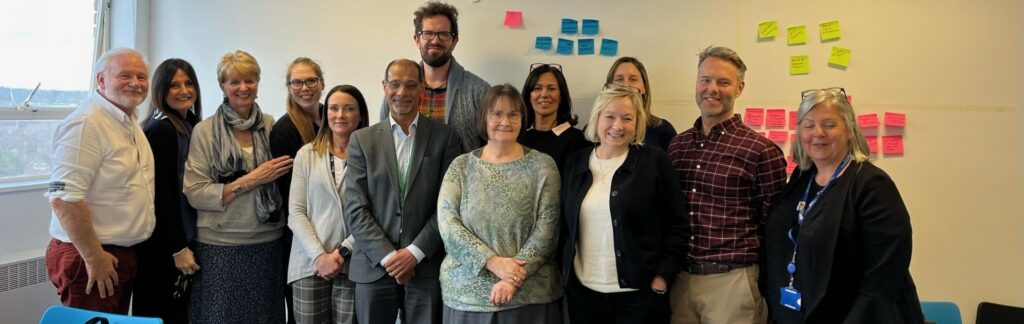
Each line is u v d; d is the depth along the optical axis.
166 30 3.04
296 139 2.25
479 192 1.83
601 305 1.80
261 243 2.15
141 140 2.03
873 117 2.52
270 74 2.91
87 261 1.85
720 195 1.79
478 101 2.37
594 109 1.84
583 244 1.81
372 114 2.81
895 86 2.51
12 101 2.71
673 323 1.91
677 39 2.60
